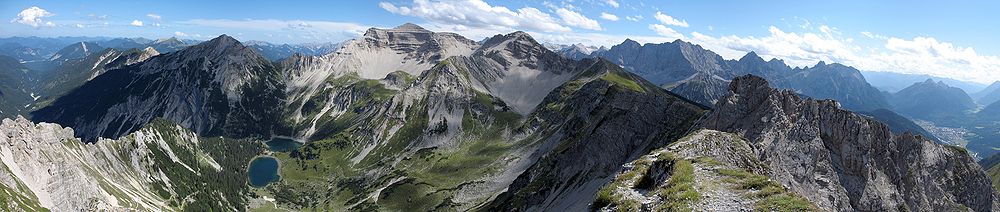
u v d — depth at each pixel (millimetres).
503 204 184500
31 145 180750
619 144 170625
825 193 106688
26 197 153750
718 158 76875
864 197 112875
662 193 52906
